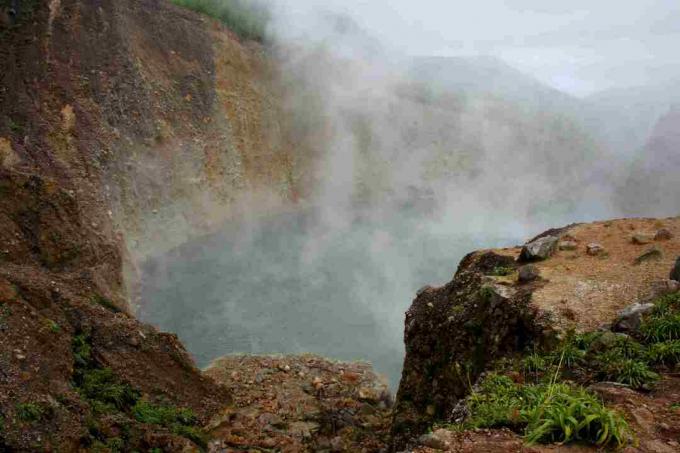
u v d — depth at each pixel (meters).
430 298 13.55
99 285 17.86
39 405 10.09
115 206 28.83
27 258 16.81
